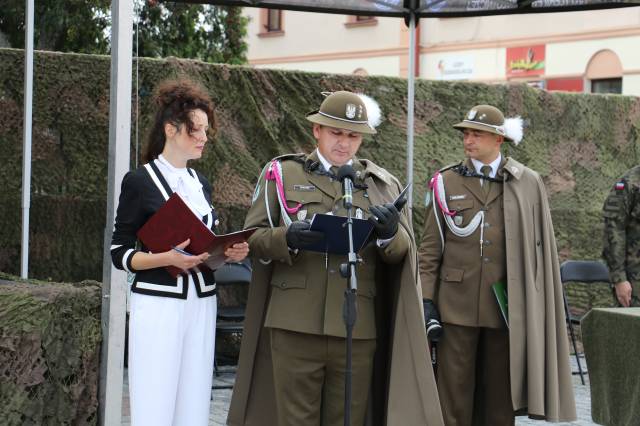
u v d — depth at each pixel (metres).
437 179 6.09
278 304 4.76
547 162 10.62
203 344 4.41
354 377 4.76
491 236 5.88
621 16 22.19
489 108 5.97
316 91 9.41
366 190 4.87
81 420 5.14
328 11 8.45
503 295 5.80
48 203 8.30
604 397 5.84
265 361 4.99
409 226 4.95
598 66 22.62
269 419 5.00
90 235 8.45
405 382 4.81
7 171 8.15
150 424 4.22
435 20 25.22
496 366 5.91
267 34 28.31
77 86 8.37
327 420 4.82
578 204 10.76
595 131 10.91
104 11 11.10
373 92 9.69
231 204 8.97
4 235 8.15
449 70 25.00
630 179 7.49
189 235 4.17
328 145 4.83
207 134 4.68
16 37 10.98
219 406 7.61
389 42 25.81
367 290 4.80
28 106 7.12
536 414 5.65
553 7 8.14
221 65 8.99
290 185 4.85
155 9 12.69
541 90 10.61
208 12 13.88
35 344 4.84
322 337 4.71
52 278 8.32
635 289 7.46
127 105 5.32
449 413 5.88
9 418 4.76
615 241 7.47
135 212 4.33
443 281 5.95
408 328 4.82
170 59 8.73
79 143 8.38
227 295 9.10
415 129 9.91
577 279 9.44
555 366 5.82
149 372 4.23
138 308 4.27
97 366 5.21
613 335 5.74
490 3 8.32
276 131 9.22
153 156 4.47
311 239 4.50
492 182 5.98
